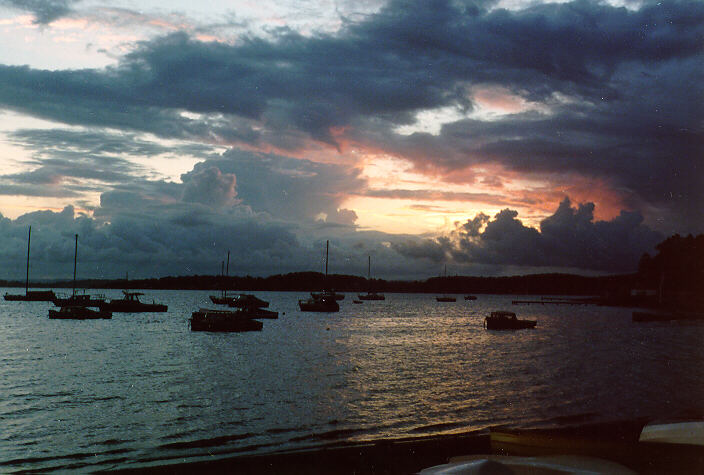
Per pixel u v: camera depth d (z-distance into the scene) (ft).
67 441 63.36
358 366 130.93
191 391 95.30
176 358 147.13
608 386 102.89
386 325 291.17
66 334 221.87
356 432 67.56
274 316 331.57
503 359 147.74
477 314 422.82
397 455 51.29
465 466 29.86
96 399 88.12
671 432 37.76
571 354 162.50
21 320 302.66
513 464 31.65
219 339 204.64
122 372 120.26
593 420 74.18
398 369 125.70
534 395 92.68
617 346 188.85
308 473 46.24
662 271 524.93
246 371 121.29
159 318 318.86
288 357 150.00
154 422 72.33
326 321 319.47
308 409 80.23
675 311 394.11
